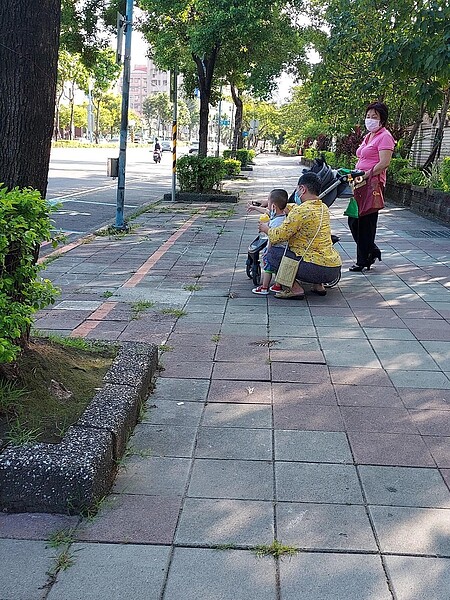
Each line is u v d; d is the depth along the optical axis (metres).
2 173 3.66
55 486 2.88
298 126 58.84
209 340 5.44
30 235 3.20
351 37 15.71
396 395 4.33
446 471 3.34
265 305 6.63
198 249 9.93
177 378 4.56
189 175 17.94
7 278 3.29
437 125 20.06
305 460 3.42
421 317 6.26
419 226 13.27
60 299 6.74
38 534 2.76
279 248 6.88
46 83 3.71
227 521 2.86
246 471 3.30
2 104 3.60
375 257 8.46
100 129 102.56
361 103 17.20
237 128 35.69
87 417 3.35
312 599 2.39
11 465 2.88
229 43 17.25
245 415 3.97
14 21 3.55
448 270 8.60
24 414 3.35
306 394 4.32
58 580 2.48
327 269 6.79
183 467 3.33
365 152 8.17
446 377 4.68
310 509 2.96
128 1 10.97
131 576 2.50
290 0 16.30
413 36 10.88
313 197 6.82
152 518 2.88
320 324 5.97
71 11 16.77
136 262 8.85
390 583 2.47
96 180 25.44
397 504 3.02
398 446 3.60
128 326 5.80
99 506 2.95
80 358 4.21
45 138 3.79
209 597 2.39
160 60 16.69
